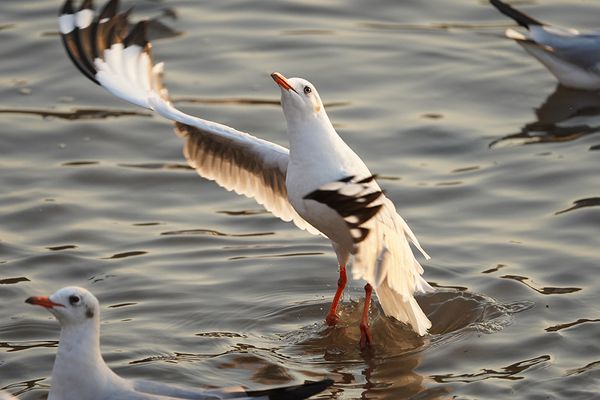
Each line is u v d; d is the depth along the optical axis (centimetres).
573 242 1376
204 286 1305
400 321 1232
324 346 1190
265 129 1694
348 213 1009
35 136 1688
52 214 1480
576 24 2011
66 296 978
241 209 1505
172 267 1351
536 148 1633
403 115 1739
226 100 1778
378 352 1175
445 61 1908
